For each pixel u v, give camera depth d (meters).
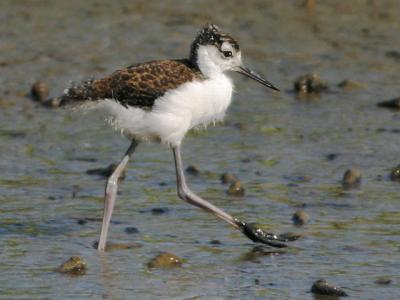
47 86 15.24
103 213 10.20
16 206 10.92
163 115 9.59
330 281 8.81
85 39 18.09
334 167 12.49
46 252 9.53
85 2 20.36
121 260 9.35
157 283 8.75
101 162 12.65
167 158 12.85
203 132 13.90
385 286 8.69
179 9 20.02
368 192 11.52
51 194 11.38
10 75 16.20
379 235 10.05
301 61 17.25
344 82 16.00
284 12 19.98
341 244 9.80
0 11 19.50
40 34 18.30
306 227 10.32
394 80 16.36
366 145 13.38
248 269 9.15
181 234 10.14
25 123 14.11
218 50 10.00
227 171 12.32
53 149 13.12
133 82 9.51
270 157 12.89
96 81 9.62
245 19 19.45
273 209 10.92
